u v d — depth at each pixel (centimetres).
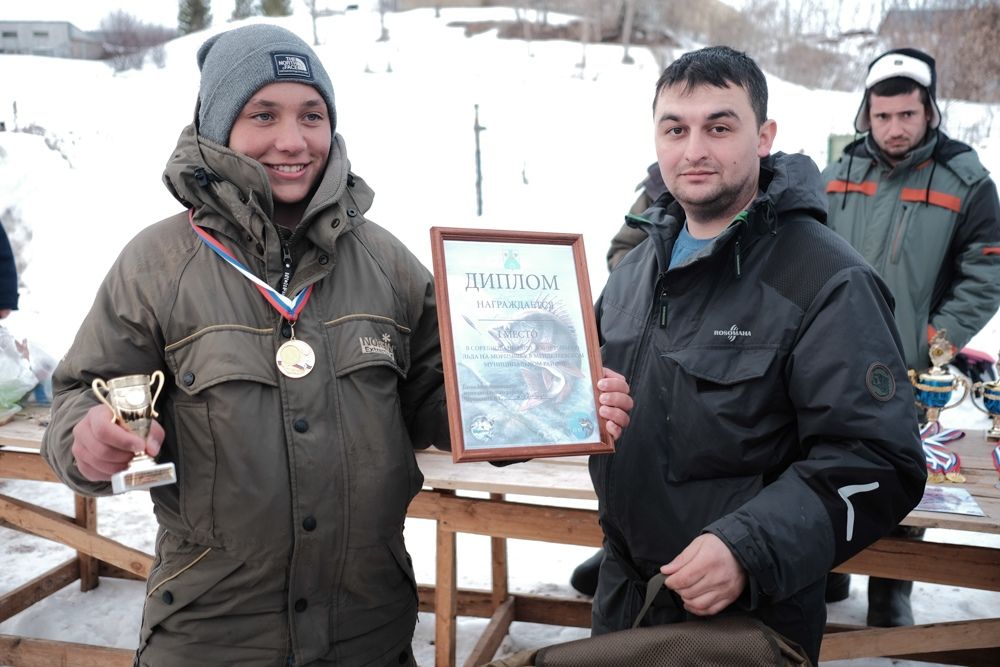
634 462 164
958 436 261
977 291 290
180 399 142
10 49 4350
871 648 241
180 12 4356
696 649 140
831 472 139
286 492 141
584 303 160
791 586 135
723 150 156
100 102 1908
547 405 153
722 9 3325
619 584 176
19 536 388
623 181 1205
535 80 2414
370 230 162
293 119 146
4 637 280
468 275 155
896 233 298
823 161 1335
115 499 425
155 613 148
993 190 289
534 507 247
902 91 288
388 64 2673
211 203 143
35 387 288
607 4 3550
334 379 145
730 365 153
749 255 158
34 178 1034
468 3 4425
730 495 154
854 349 143
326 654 148
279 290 146
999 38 1598
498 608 305
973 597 323
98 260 861
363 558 149
